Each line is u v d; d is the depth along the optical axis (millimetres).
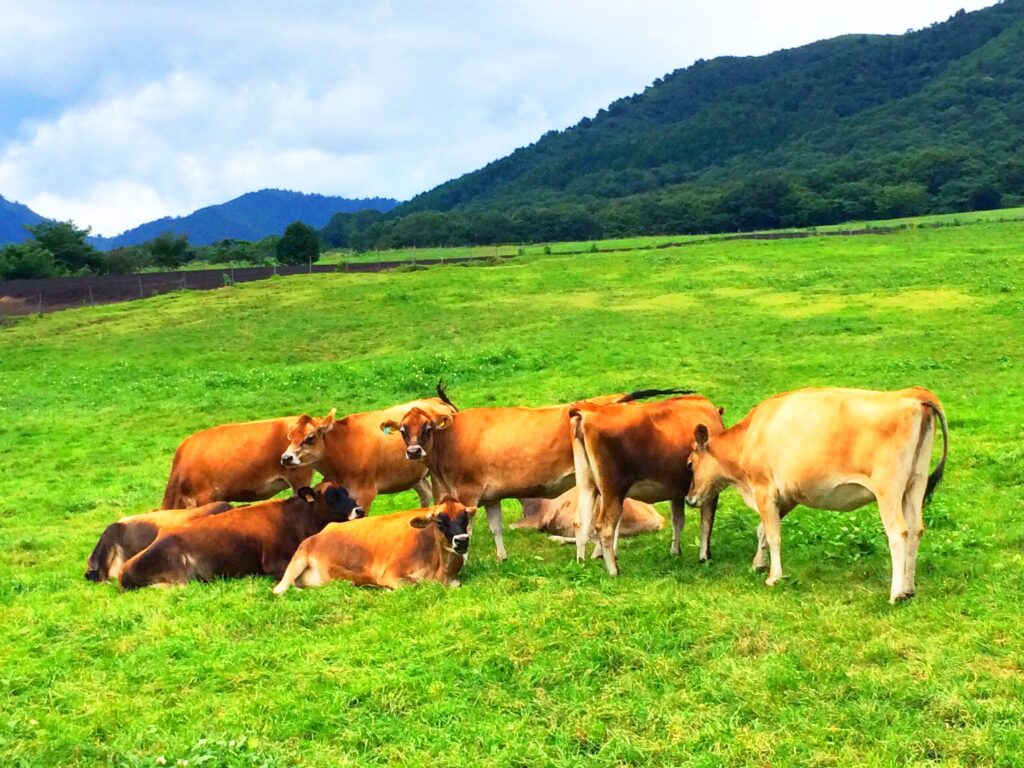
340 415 20750
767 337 26531
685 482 9961
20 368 30719
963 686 6375
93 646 8320
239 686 7355
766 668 6832
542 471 10391
